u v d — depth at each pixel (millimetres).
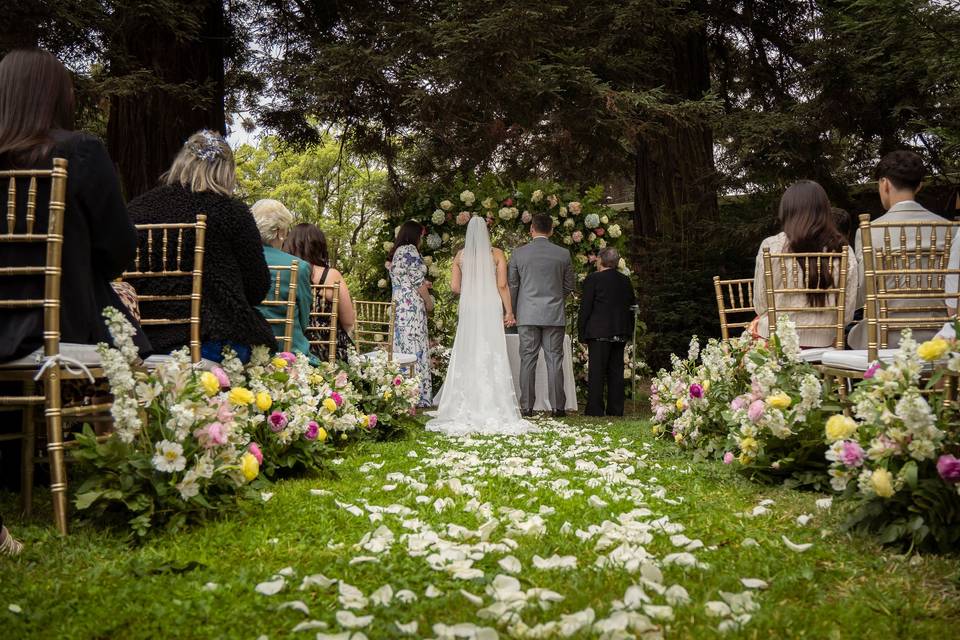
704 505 3188
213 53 9484
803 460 3521
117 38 8328
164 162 9023
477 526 2830
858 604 1913
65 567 2223
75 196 2705
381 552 2422
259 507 2975
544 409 8875
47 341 2539
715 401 4562
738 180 12445
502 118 10547
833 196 12445
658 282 12477
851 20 8281
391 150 12094
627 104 10398
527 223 9914
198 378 2918
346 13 10352
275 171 27953
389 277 10383
